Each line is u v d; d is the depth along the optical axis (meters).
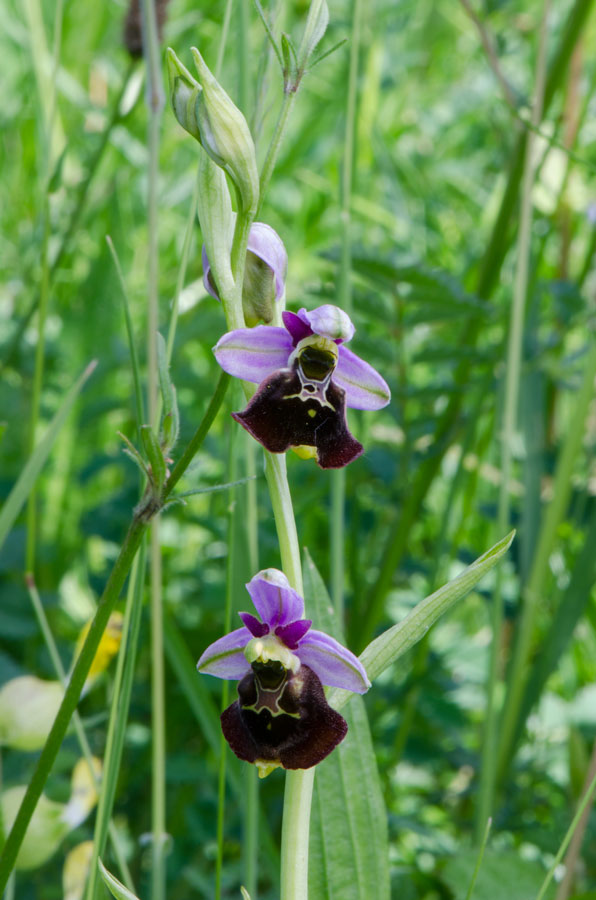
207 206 0.43
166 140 0.85
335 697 0.43
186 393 0.77
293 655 0.43
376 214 0.83
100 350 0.75
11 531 0.65
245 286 0.43
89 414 0.66
